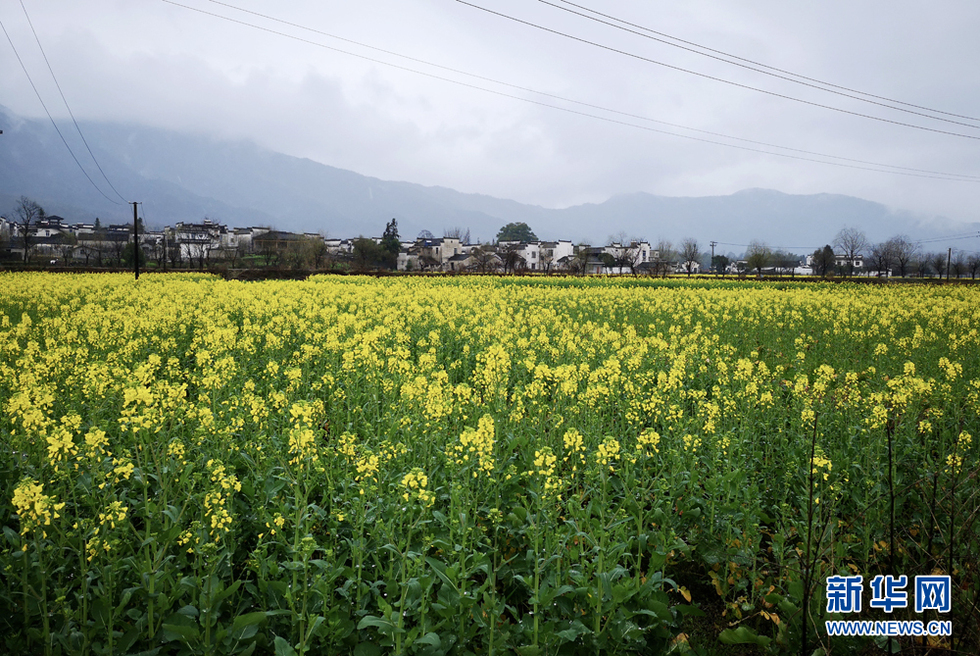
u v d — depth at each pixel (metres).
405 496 5.65
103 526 5.14
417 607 5.06
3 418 7.65
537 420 8.94
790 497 7.71
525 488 7.14
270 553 6.15
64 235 121.31
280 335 17.81
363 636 5.08
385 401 9.76
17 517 6.08
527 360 12.38
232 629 4.88
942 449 8.36
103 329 15.58
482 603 5.19
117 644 4.80
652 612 5.27
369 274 70.31
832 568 5.95
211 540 5.70
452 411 8.98
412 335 18.41
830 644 5.43
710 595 6.54
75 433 8.28
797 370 13.63
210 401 9.60
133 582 5.27
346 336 17.75
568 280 55.41
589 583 5.52
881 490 7.33
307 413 7.32
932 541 6.53
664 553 5.83
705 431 8.35
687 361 13.87
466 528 5.57
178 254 102.25
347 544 5.97
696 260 134.50
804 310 27.12
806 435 8.76
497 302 28.31
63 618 4.99
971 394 9.63
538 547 5.75
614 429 9.24
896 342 17.09
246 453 7.45
